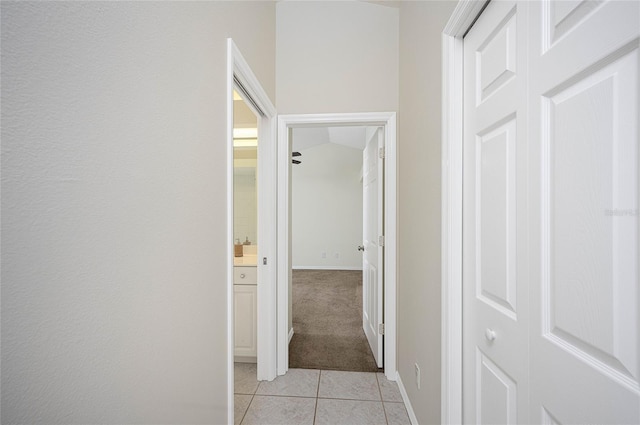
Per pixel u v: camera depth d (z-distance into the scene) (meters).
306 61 2.04
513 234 0.77
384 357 2.14
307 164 6.46
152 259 0.71
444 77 1.09
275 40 2.04
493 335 0.86
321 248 6.47
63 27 0.48
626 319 0.47
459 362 1.06
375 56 2.02
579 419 0.56
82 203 0.52
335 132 5.04
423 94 1.40
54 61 0.47
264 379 1.97
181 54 0.84
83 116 0.52
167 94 0.77
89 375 0.54
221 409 1.12
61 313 0.49
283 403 1.74
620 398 0.48
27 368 0.44
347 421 1.59
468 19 0.96
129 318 0.64
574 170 0.57
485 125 0.90
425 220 1.37
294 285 4.93
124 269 0.62
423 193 1.40
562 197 0.60
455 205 1.05
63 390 0.49
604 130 0.51
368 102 2.01
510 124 0.78
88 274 0.53
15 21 0.42
